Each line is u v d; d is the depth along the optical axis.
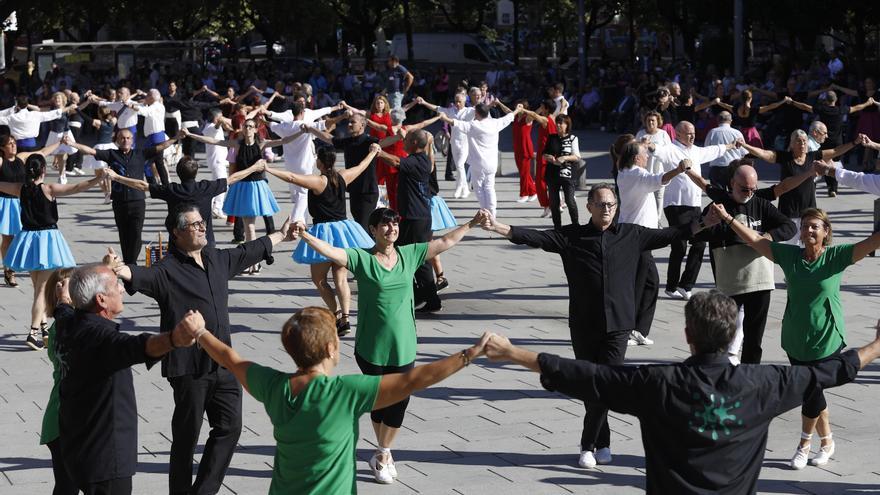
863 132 23.47
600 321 7.78
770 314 12.20
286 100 26.78
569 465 7.97
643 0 53.09
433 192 13.62
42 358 11.16
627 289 7.84
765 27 38.19
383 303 7.77
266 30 53.78
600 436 8.00
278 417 5.11
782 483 7.59
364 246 11.67
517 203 20.56
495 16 73.12
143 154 14.51
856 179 9.75
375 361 7.79
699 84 32.66
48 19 47.47
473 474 7.82
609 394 4.85
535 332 11.76
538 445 8.39
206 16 52.44
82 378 5.96
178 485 7.03
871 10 34.56
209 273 7.02
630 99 32.88
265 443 8.52
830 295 7.69
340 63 44.62
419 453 8.27
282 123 16.77
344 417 5.08
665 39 60.16
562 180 16.28
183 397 6.89
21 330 12.27
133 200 14.27
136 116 22.31
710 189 9.49
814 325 7.70
